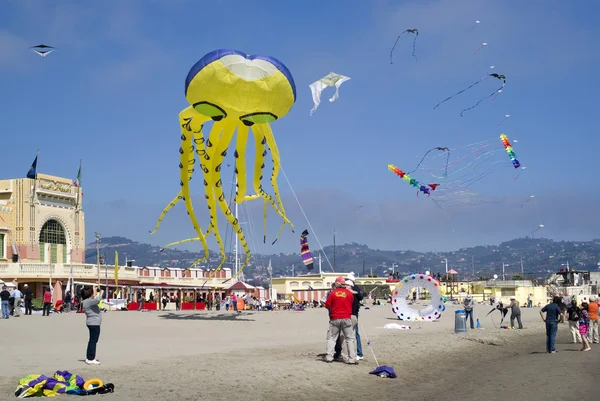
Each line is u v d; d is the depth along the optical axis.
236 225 38.41
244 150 37.34
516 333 35.38
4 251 60.59
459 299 94.44
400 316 42.78
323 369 17.80
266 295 88.38
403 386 16.98
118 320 36.94
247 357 19.92
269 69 33.56
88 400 12.72
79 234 67.31
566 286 102.12
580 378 18.80
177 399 13.18
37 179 63.06
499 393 16.16
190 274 79.12
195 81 33.44
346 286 19.48
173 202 38.31
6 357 19.06
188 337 27.88
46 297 41.81
